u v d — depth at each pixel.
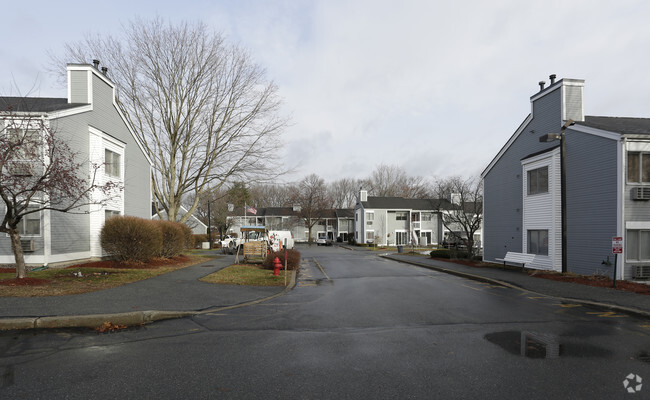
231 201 57.19
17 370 4.80
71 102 16.81
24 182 10.61
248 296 10.20
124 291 9.87
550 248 16.80
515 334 6.73
